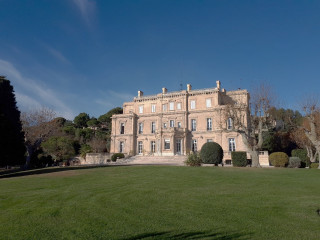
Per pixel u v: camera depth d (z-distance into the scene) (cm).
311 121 2591
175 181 1437
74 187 1281
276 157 2525
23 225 705
